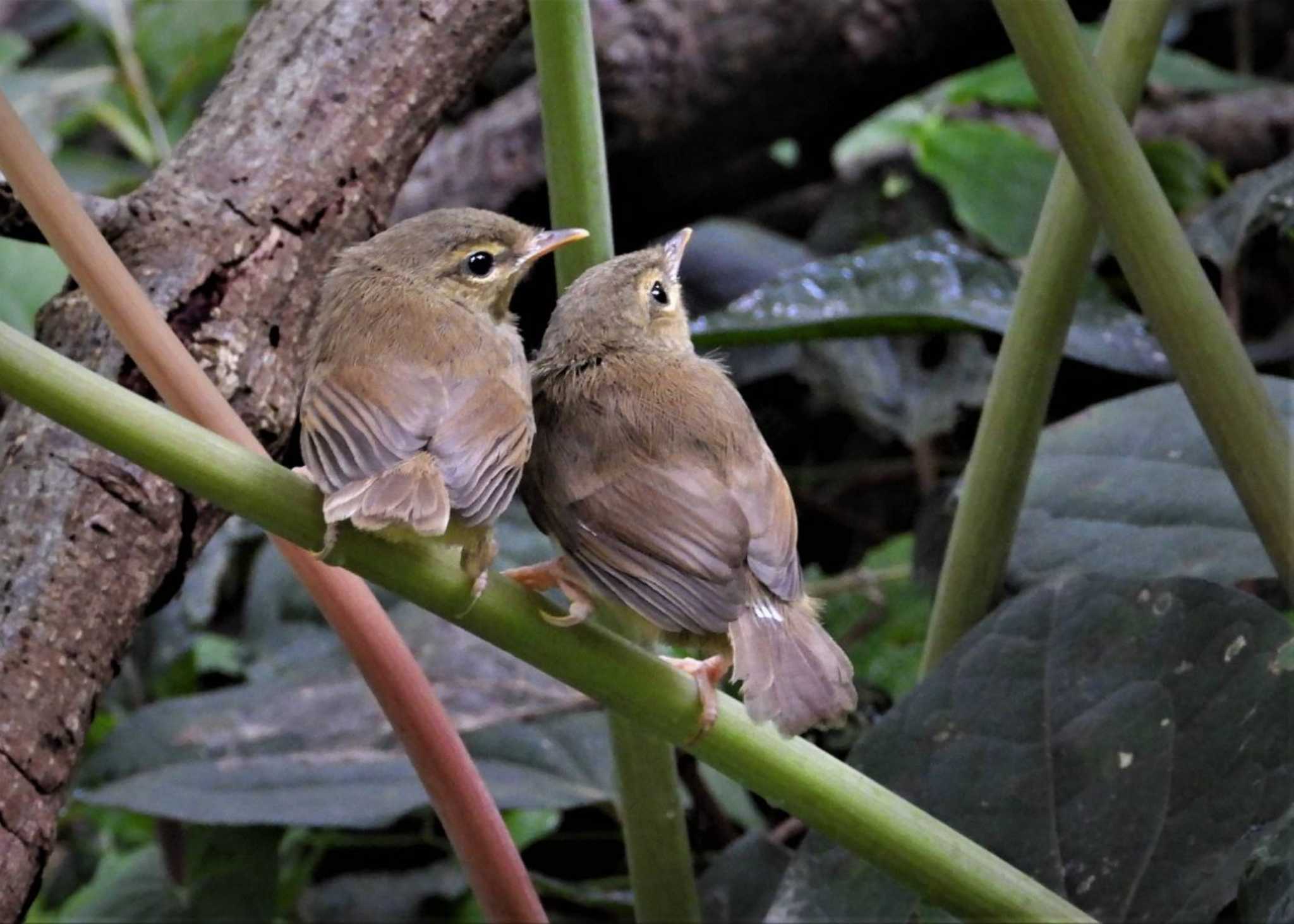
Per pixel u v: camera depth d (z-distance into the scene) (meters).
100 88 2.96
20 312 2.78
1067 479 2.68
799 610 2.57
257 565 2.80
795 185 3.03
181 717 2.71
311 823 2.68
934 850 2.56
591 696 2.55
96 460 2.60
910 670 2.77
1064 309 2.62
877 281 2.73
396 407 2.56
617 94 2.84
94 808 2.78
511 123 2.83
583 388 2.59
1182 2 3.29
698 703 2.55
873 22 2.86
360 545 2.54
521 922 2.59
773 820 2.79
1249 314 2.87
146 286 2.63
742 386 2.86
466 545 2.55
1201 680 2.62
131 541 2.60
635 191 2.87
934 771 2.63
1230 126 3.03
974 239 2.88
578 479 2.57
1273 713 2.61
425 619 2.73
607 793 2.72
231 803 2.69
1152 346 2.72
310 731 2.71
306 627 2.79
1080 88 2.58
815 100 2.87
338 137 2.65
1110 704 2.62
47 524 2.60
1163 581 2.63
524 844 2.75
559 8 2.60
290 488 2.54
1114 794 2.62
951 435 2.86
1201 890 2.60
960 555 2.65
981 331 2.72
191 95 2.96
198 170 2.64
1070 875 2.62
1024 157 2.85
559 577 2.58
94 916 2.73
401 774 2.70
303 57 2.66
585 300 2.61
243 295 2.63
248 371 2.63
